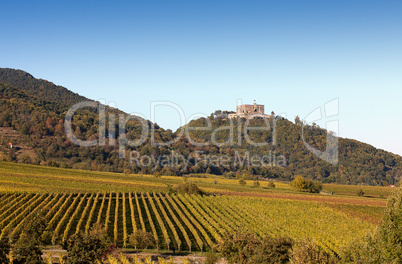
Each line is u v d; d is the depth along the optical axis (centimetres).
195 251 5703
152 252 5591
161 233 6444
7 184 8994
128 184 10656
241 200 9219
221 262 5219
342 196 11431
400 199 3338
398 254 3216
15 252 4334
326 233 6381
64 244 5538
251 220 7194
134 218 7006
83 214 6962
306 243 3959
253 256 4322
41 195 8206
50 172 11638
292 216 7731
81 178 11012
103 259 4909
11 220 6334
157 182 12162
